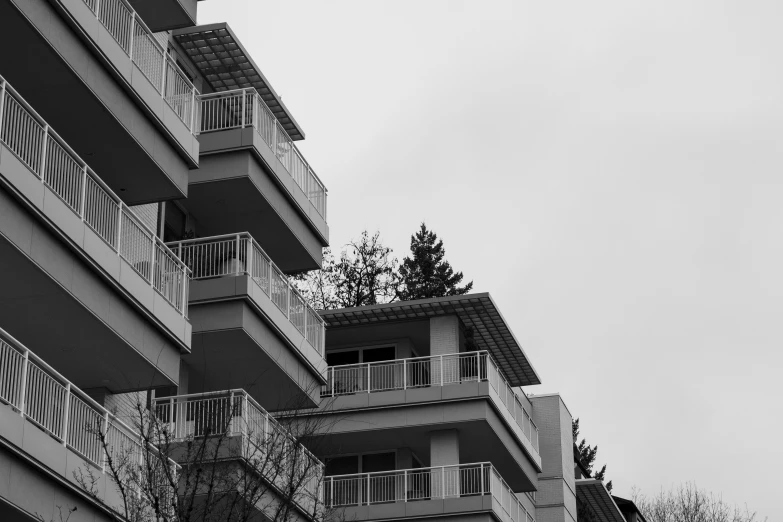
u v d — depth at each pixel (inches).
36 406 834.8
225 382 1243.2
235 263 1190.9
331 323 1665.8
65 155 908.6
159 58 1093.8
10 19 875.4
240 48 1368.1
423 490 1579.7
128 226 993.5
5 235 815.7
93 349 965.8
